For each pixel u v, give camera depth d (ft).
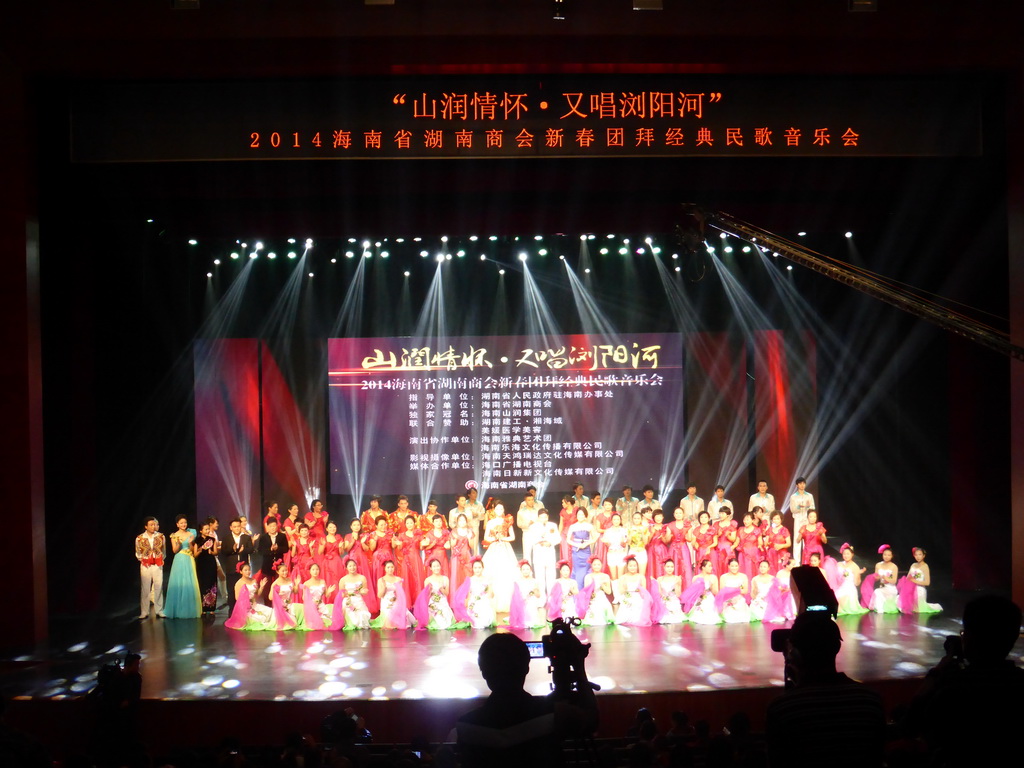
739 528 44.83
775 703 9.65
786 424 59.47
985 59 37.73
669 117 37.83
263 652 37.11
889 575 42.98
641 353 58.70
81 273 45.98
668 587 41.70
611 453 58.59
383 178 39.58
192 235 44.60
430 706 29.73
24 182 38.75
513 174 39.78
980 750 9.55
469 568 43.80
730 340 59.41
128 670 28.43
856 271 36.37
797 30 36.60
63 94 39.40
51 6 36.24
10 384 38.88
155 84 37.52
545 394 58.54
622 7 36.47
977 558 47.60
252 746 27.07
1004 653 9.86
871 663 33.42
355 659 35.68
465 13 36.35
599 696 29.89
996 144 39.47
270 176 39.42
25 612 38.78
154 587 44.83
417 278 58.65
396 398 58.44
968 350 47.57
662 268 58.80
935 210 43.60
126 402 50.03
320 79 37.55
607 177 40.09
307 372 58.90
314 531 44.11
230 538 47.01
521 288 58.65
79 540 45.68
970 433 47.60
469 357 58.44
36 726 30.19
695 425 59.47
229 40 36.47
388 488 58.49
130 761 18.85
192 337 57.57
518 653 9.87
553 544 47.11
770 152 38.04
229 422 58.29
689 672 32.83
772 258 58.59
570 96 37.73
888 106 38.32
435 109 37.52
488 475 58.44
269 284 58.49
